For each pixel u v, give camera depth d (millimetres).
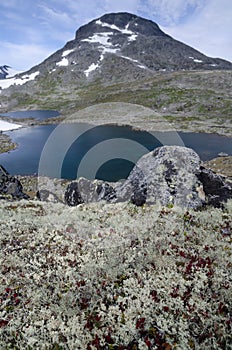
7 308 6531
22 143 79750
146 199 12562
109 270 7496
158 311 6168
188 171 12656
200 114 107062
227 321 5809
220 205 11648
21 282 7375
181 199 11766
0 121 131250
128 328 5773
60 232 10305
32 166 56875
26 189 38844
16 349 5625
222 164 52688
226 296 6312
